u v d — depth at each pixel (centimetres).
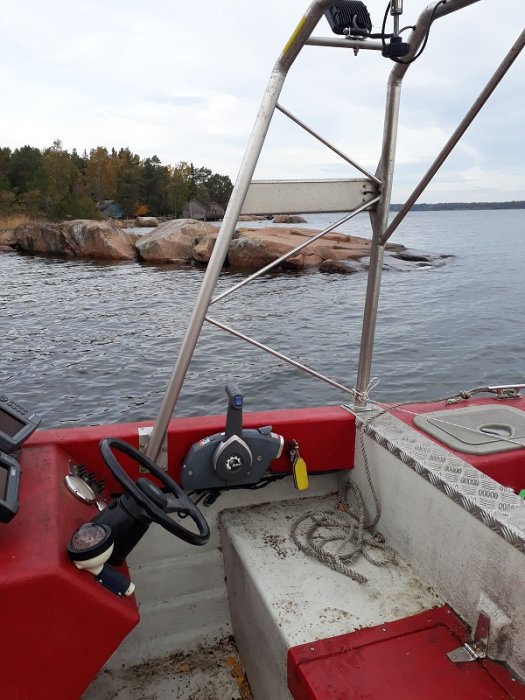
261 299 2006
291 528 247
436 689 162
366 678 167
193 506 197
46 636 156
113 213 11725
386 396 993
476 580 182
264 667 206
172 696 220
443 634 184
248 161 197
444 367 1151
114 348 1315
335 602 201
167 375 1098
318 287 2280
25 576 149
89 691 221
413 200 211
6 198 7456
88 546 160
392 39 181
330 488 277
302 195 215
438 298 2009
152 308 1867
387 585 210
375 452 241
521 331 1462
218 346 1334
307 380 1068
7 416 213
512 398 283
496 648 170
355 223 9644
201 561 254
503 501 180
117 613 162
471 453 219
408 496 218
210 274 202
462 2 171
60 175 9588
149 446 224
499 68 162
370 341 257
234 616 244
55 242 3878
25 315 1745
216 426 247
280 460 258
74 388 1023
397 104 216
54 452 219
